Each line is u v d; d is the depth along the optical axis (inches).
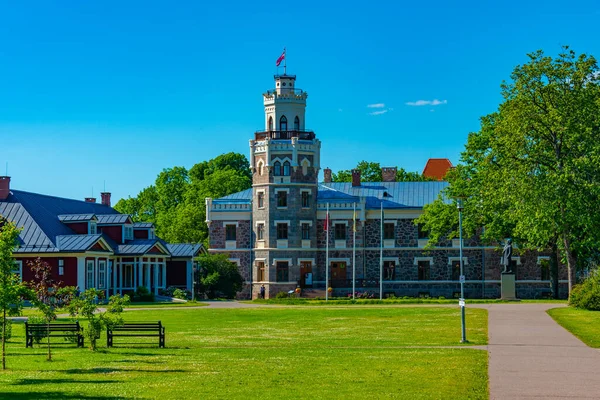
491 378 1022.4
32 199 3161.9
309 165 3526.1
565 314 2073.1
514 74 2539.4
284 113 3575.3
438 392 922.7
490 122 3095.5
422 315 2159.2
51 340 1569.9
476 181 3043.8
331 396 903.7
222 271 3376.0
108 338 1449.3
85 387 971.3
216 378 1039.6
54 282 2832.2
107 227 3287.4
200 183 4869.6
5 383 1009.5
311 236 3511.3
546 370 1091.3
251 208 3553.2
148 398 895.7
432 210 3245.6
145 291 3068.4
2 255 1136.2
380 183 3757.4
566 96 2458.2
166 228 4800.7
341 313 2300.7
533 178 2458.2
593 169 2407.7
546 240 2637.8
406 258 3516.2
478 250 3481.8
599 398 879.7
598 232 2486.5
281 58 3585.1
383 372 1081.4
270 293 3452.3
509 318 1979.6
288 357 1262.3
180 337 1625.2
